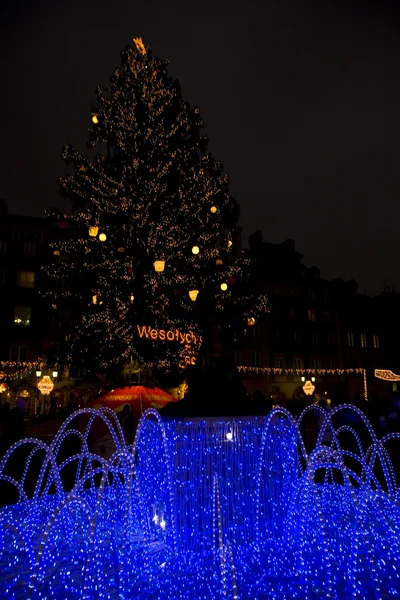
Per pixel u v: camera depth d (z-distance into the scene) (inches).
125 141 834.2
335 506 261.6
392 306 1966.0
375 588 150.0
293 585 160.2
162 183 827.4
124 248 793.6
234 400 216.1
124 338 759.7
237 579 164.4
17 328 1285.7
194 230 825.5
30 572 174.9
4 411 540.7
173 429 201.5
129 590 158.2
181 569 175.5
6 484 380.8
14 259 1322.6
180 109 885.8
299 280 1744.6
